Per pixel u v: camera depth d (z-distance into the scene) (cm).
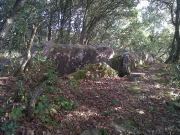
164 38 3127
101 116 453
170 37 2994
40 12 1575
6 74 621
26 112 396
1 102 430
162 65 1071
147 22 2795
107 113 462
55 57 770
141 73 825
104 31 2709
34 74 557
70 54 802
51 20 1800
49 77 490
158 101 564
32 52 727
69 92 540
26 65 612
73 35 2388
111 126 421
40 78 530
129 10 2220
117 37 2869
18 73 598
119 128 420
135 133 416
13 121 368
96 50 866
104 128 412
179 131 438
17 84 467
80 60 823
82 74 693
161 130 437
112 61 877
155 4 1984
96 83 667
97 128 411
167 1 1775
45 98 420
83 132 389
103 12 2098
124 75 823
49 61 673
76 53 817
